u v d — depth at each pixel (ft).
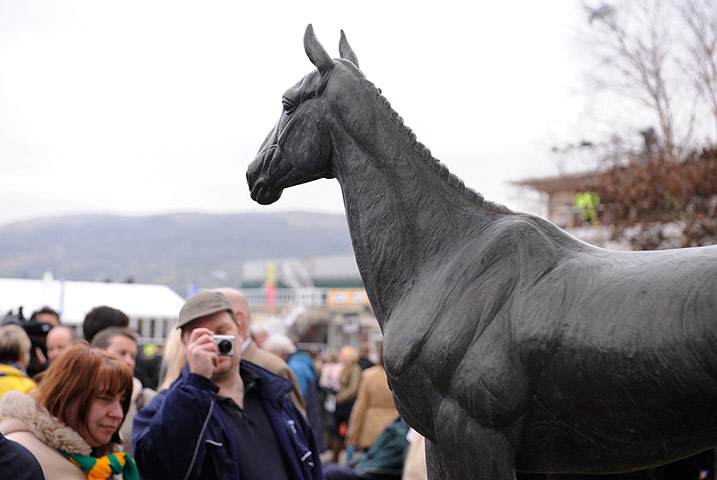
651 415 4.69
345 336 122.11
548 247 5.23
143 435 8.69
